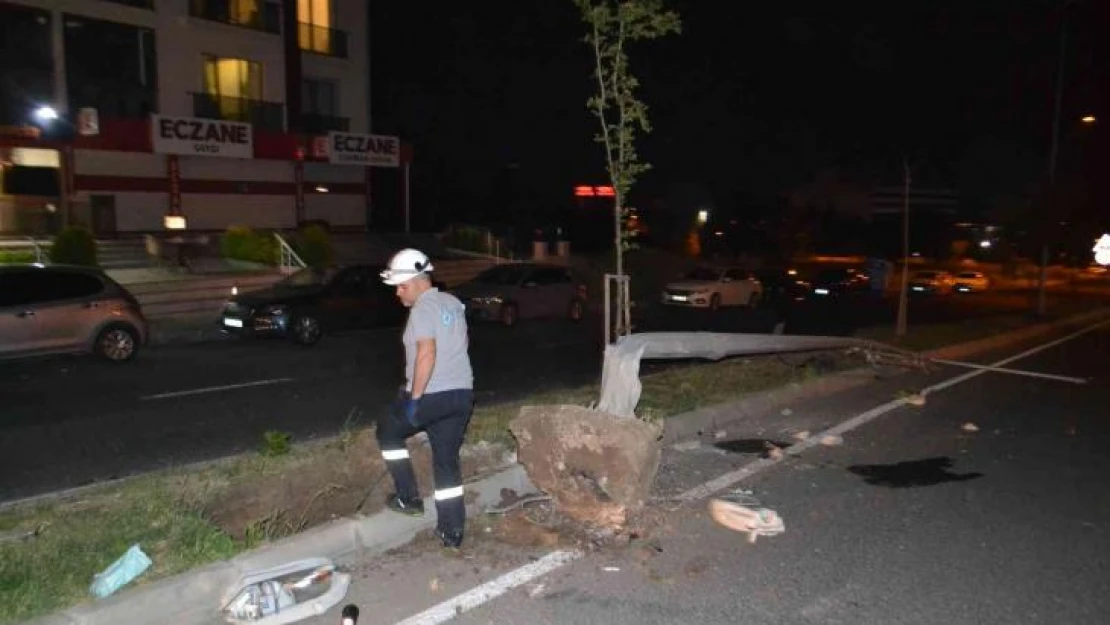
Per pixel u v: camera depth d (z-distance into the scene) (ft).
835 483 23.16
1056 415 33.14
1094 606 15.83
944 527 19.88
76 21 89.04
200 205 101.14
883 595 16.11
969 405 34.60
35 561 15.39
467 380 17.66
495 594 15.71
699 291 91.25
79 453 26.61
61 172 84.53
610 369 24.11
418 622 14.60
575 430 19.81
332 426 30.66
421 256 17.57
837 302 110.83
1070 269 185.47
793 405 33.27
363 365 45.52
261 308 52.80
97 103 91.40
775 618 15.07
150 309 63.26
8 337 40.70
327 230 107.45
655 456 20.26
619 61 29.58
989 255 204.23
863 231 218.38
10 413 32.35
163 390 37.45
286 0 109.91
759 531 19.21
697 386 33.99
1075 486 23.38
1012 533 19.57
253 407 33.86
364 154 114.62
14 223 85.05
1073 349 56.90
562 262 116.26
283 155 104.83
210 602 14.96
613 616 14.99
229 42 103.35
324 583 15.29
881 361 44.47
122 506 18.72
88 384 38.78
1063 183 83.46
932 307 104.83
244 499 20.33
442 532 17.60
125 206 93.61
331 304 54.60
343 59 121.19
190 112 99.60
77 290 43.88
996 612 15.51
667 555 17.78
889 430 29.53
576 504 19.48
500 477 21.01
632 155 29.99
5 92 83.41
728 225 175.52
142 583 14.64
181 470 22.76
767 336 36.22
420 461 21.95
